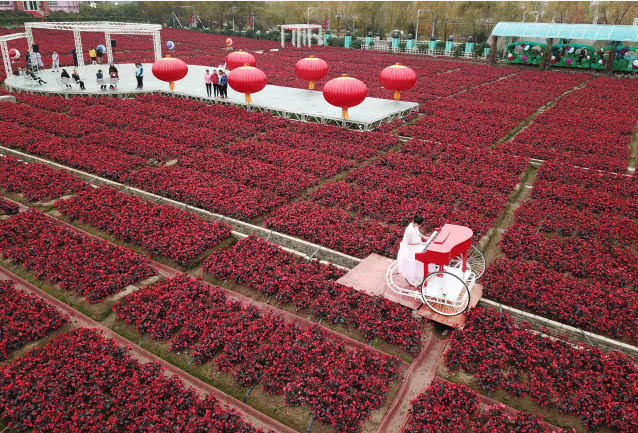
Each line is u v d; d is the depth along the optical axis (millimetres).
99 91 25406
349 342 8109
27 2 68875
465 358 7375
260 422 6621
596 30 37688
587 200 13281
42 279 9680
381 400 6762
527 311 8734
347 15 75062
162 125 20031
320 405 6559
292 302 9094
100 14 82062
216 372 7426
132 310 8531
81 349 7555
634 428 6180
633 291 9281
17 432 6391
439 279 8164
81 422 6332
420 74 37125
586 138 19188
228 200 12812
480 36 62875
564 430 6238
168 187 13656
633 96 28250
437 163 16266
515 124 21766
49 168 14992
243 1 78188
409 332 7867
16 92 25625
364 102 24609
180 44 53219
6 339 7754
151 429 6141
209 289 9250
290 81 31625
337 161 16172
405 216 12188
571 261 10172
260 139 18781
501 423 6289
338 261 10680
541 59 41594
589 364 7246
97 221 11883
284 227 11641
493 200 13180
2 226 11234
